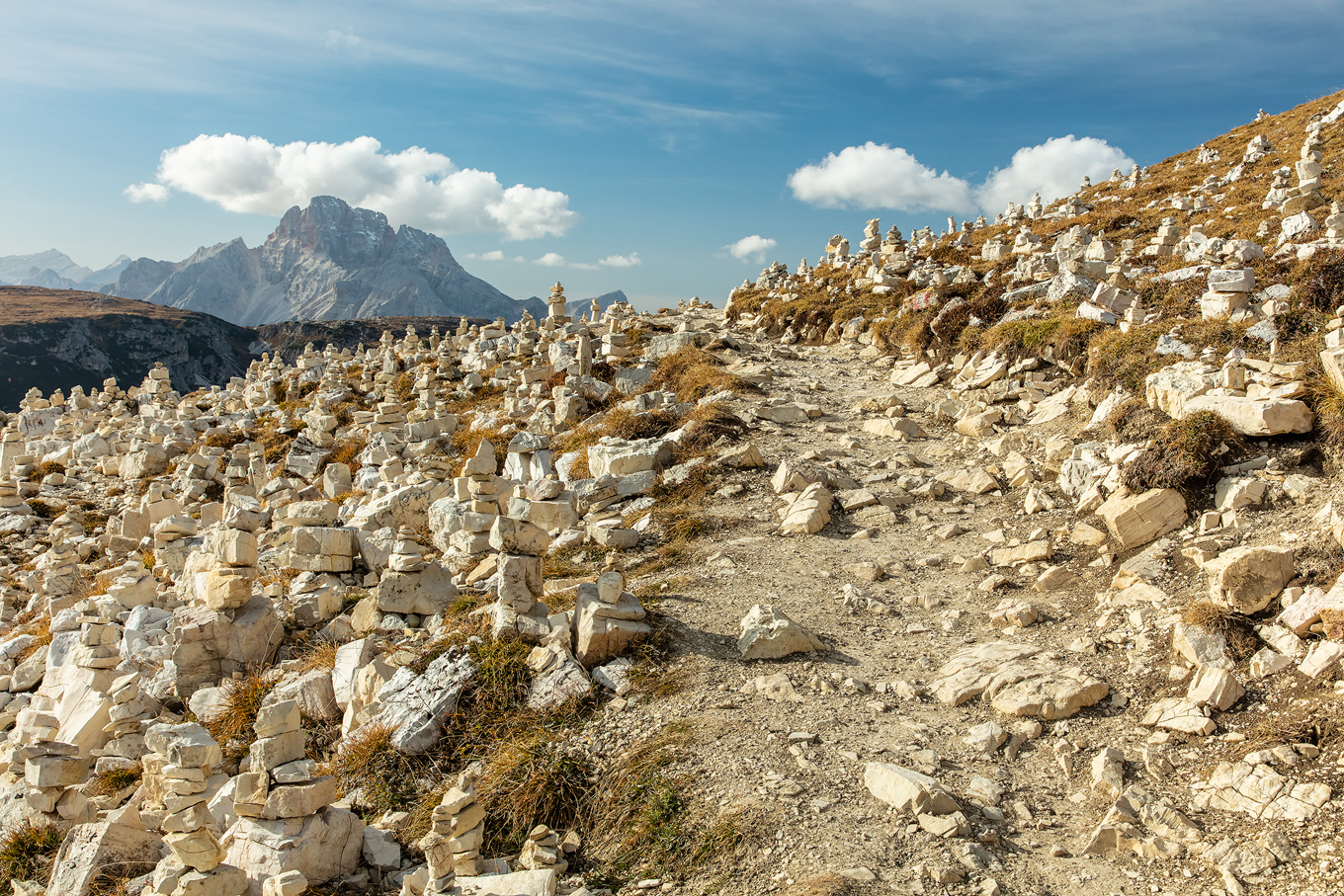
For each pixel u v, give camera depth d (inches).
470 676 499.8
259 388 2207.2
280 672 603.5
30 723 654.5
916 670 507.2
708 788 389.4
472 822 358.0
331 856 377.7
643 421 1096.8
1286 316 776.3
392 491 990.4
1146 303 1008.2
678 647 525.3
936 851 339.6
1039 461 799.1
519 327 2113.7
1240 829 338.6
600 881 356.2
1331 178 1369.3
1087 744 419.5
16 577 1250.0
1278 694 408.8
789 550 701.9
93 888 406.3
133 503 1537.9
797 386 1196.5
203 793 346.6
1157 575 542.0
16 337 6840.6
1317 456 582.9
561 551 788.0
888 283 1606.8
